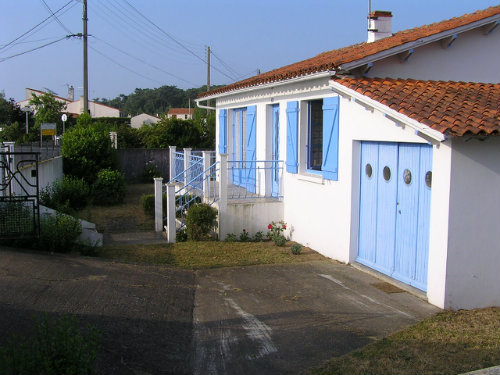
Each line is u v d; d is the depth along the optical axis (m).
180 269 8.16
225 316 5.91
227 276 7.79
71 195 15.70
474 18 8.67
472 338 5.19
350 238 8.43
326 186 9.18
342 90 7.97
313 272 8.02
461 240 6.20
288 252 9.55
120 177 18.48
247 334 5.35
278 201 11.17
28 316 5.03
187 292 6.84
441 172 6.20
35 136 32.25
